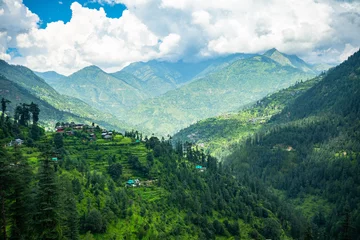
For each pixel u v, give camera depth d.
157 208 196.62
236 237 199.38
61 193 86.25
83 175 184.38
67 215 109.75
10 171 81.00
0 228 84.25
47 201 80.25
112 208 165.38
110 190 185.00
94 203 160.62
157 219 186.00
